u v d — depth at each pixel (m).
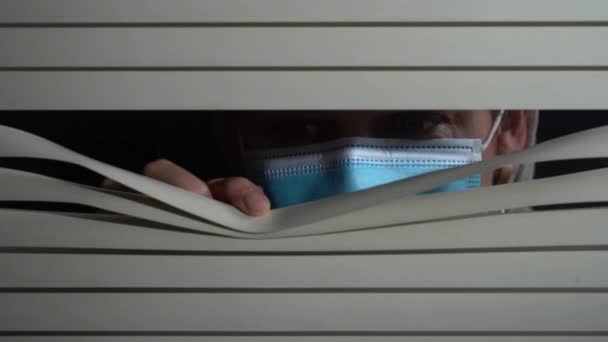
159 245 0.85
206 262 0.86
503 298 0.88
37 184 0.79
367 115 1.12
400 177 1.08
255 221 0.82
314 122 1.13
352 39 0.85
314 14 0.84
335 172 1.09
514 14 0.84
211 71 0.86
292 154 1.12
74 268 0.87
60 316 0.89
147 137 1.62
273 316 0.89
